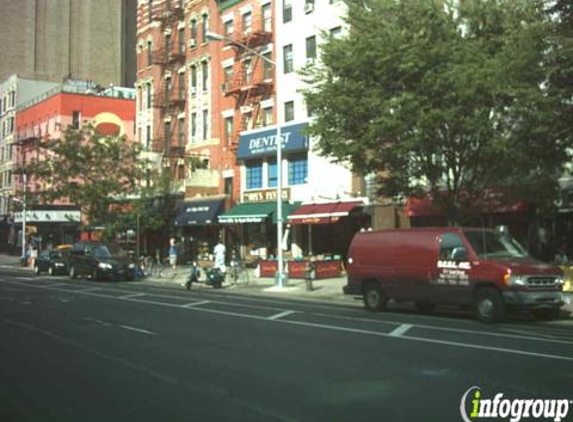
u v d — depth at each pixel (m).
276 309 17.34
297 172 34.12
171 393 7.63
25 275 35.88
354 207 29.12
